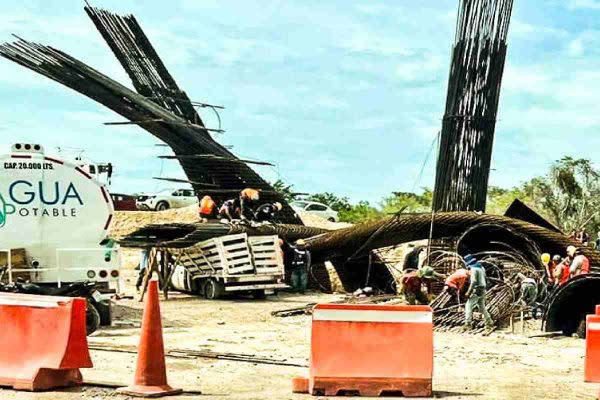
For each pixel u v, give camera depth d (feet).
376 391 42.93
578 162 175.73
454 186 99.60
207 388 44.60
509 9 98.94
